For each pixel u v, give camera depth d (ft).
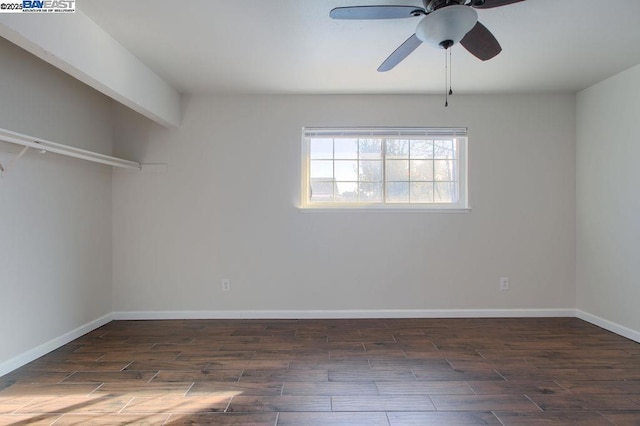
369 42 7.99
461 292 11.61
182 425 5.72
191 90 11.17
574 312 11.57
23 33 5.60
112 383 7.13
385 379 7.25
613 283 10.09
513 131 11.57
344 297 11.60
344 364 7.98
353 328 10.52
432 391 6.76
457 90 11.18
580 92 11.33
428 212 11.58
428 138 11.69
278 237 11.59
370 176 11.91
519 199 11.60
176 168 11.53
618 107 9.89
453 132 11.58
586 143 11.10
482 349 8.84
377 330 10.33
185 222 11.56
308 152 11.83
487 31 6.22
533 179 11.58
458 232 11.60
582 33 7.56
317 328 10.53
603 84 10.39
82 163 10.14
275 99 11.60
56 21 6.23
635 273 9.39
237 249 11.57
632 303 9.49
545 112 11.56
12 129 7.80
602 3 6.44
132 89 8.63
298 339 9.58
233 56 8.72
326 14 6.82
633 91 9.42
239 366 7.89
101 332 10.22
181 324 10.96
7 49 7.66
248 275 11.59
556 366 7.84
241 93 11.44
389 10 5.54
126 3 6.47
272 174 11.60
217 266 11.57
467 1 5.63
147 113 9.74
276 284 11.60
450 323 10.96
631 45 8.11
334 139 11.84
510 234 11.60
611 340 9.46
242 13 6.81
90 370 7.72
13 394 6.70
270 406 6.26
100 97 10.92
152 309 11.56
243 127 11.57
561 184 11.59
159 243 11.54
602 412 6.06
